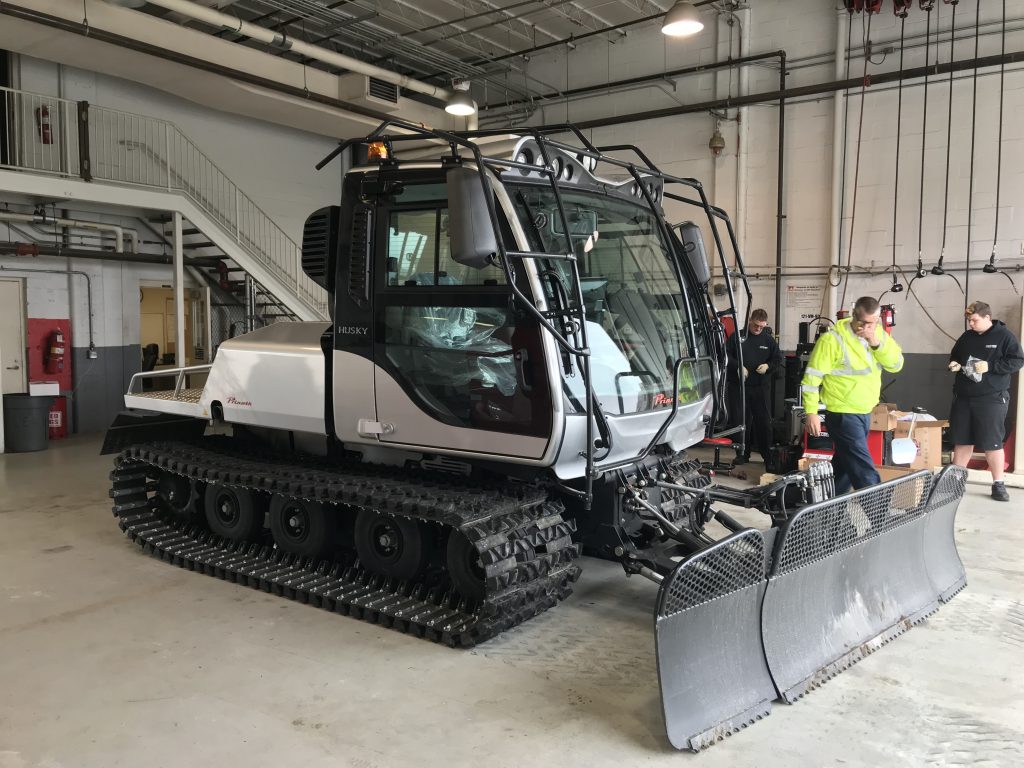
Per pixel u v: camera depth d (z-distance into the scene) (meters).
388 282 3.69
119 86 10.02
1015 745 2.68
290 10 9.20
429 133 3.22
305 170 12.48
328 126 11.12
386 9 9.62
